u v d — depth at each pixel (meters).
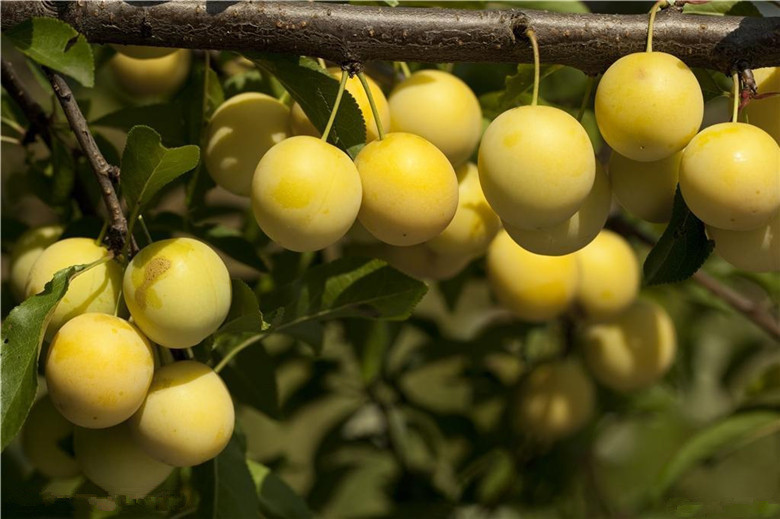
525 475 0.83
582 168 0.53
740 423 0.73
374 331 0.78
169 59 0.72
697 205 0.54
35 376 0.51
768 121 0.56
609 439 0.97
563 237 0.55
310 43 0.56
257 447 1.02
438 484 0.86
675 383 0.89
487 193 0.54
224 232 0.67
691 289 0.85
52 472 0.61
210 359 0.56
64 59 0.55
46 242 0.62
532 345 0.83
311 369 0.83
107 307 0.55
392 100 0.61
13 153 0.75
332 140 0.57
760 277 0.84
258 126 0.60
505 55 0.56
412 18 0.56
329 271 0.61
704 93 0.58
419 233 0.54
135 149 0.54
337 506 0.94
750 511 0.68
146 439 0.54
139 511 0.61
